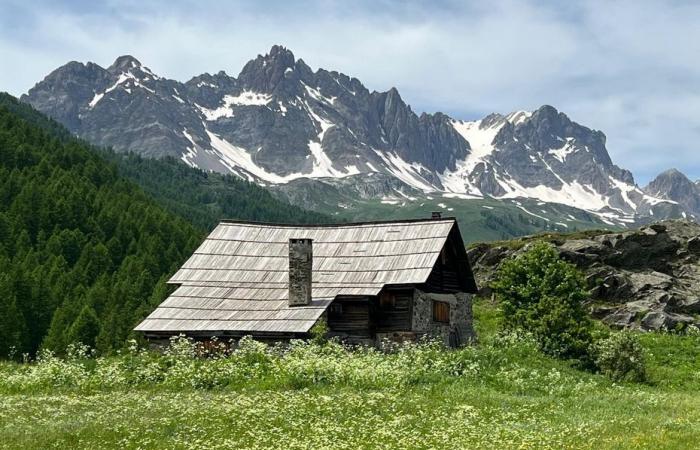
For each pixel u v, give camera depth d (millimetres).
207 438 26047
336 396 33531
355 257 58062
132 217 177500
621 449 23875
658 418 30516
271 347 49438
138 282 130500
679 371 49500
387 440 25078
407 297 55156
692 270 71562
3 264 126438
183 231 179000
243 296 55906
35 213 161000
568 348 49562
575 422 29297
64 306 111812
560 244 76062
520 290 54531
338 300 54750
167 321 53781
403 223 59688
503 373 40281
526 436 25719
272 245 61125
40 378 40000
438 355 42281
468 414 30328
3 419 29359
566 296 53000
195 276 58656
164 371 41219
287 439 25078
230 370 39250
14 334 100875
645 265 72562
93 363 43656
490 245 81250
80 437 26234
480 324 66438
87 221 166125
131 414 30375
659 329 61281
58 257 138125
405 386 36969
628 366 46281
